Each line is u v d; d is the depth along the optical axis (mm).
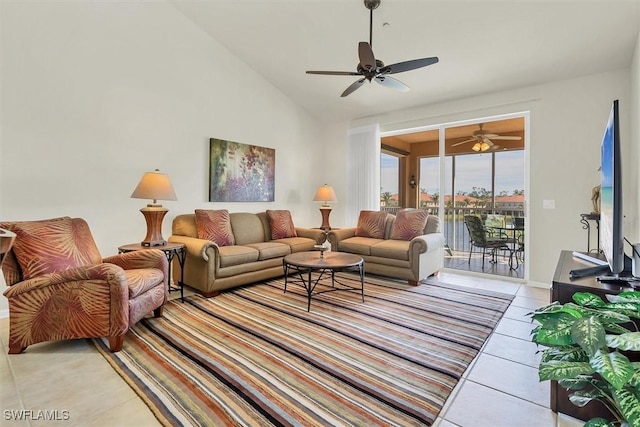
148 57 3623
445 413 1531
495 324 2615
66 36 3029
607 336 965
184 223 3760
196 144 4102
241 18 3773
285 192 5328
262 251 3740
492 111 4180
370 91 4676
